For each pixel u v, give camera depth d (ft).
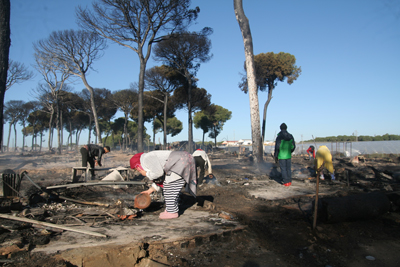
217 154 94.32
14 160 71.10
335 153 71.92
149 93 113.50
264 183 26.96
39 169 41.60
